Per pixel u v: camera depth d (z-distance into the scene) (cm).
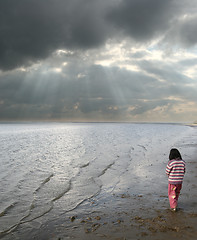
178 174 513
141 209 532
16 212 536
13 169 1053
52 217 503
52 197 646
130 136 3419
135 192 674
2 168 1080
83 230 429
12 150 1864
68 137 3431
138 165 1087
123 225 445
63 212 532
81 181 819
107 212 523
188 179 780
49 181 824
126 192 678
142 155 1398
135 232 411
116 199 616
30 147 2083
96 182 802
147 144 2081
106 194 665
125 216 493
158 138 2859
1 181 830
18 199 631
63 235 411
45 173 959
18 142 2697
